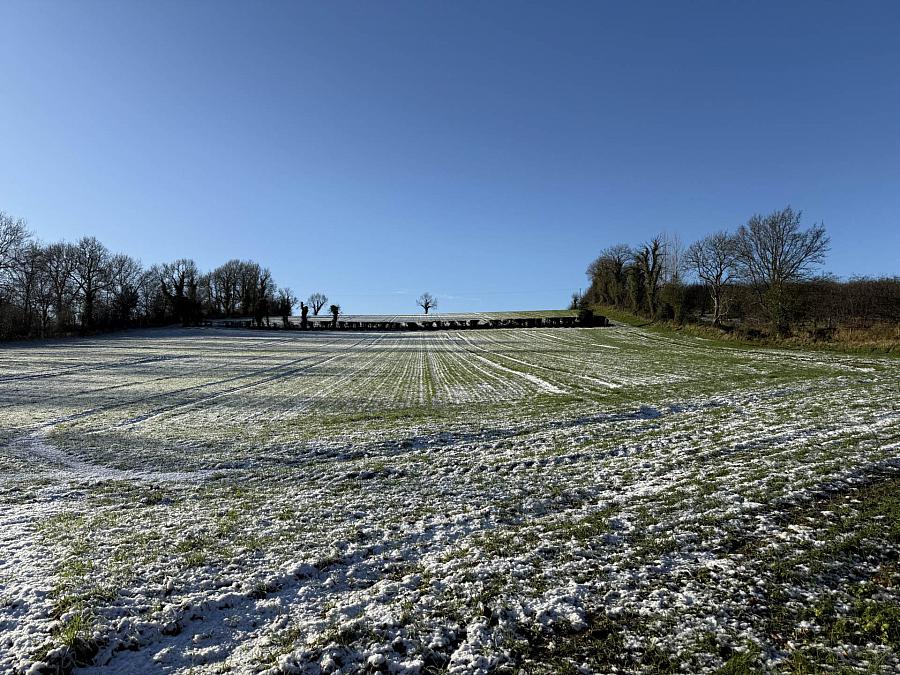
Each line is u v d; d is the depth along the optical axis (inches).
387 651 211.9
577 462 490.6
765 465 427.5
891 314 1675.7
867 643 204.4
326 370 1557.6
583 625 224.1
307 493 434.9
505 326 3324.3
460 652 209.9
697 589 247.9
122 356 1887.3
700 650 204.8
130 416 838.5
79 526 362.6
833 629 213.5
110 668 207.5
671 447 514.3
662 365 1366.9
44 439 671.8
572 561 283.3
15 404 946.7
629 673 194.7
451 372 1466.5
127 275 3932.1
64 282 3309.5
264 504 408.5
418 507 387.2
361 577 279.9
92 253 3472.0
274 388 1186.0
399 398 1025.5
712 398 810.8
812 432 531.2
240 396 1063.6
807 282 1852.9
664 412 725.3
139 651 218.2
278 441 627.8
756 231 2269.9
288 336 3026.6
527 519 353.4
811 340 1533.0
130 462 553.0
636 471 444.1
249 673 200.7
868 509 324.5
